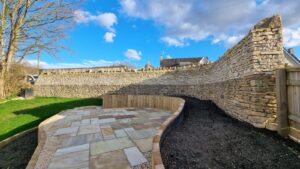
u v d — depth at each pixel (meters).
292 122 3.26
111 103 10.01
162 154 2.79
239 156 2.69
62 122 6.17
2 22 11.87
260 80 4.00
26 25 12.71
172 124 4.10
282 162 2.45
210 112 6.15
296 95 3.10
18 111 8.97
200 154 2.79
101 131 4.92
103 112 8.20
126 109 9.04
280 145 3.00
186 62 28.77
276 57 3.92
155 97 9.42
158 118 6.60
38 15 12.77
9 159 3.88
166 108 8.58
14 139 5.18
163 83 12.98
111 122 6.06
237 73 5.12
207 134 3.75
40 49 13.15
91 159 3.11
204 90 9.70
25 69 17.33
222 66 6.85
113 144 3.85
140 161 2.99
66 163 2.98
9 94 13.81
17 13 12.49
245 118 4.50
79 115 7.50
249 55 4.32
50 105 10.95
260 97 3.98
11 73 13.97
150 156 3.19
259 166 2.38
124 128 5.20
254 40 4.15
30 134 5.72
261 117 3.94
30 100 13.23
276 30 3.99
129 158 3.12
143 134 4.55
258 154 2.72
